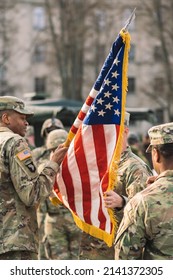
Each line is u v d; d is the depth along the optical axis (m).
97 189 6.43
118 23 53.75
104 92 6.40
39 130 14.26
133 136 15.32
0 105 6.40
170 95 48.41
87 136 6.42
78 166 6.43
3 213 6.12
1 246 6.07
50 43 52.22
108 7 51.06
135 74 63.94
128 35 6.35
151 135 5.21
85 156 6.42
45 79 64.06
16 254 6.13
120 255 5.05
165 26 47.59
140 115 17.36
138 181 6.57
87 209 6.45
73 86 46.19
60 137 9.62
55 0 46.69
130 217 5.04
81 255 7.19
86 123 6.43
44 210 10.02
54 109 13.89
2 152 6.15
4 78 62.03
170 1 47.25
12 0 52.53
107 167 6.38
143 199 5.02
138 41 62.00
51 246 9.86
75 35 45.97
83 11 46.75
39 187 6.11
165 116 58.94
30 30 64.38
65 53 46.16
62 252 9.78
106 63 6.46
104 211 6.43
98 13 51.38
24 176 6.06
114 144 6.38
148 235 5.00
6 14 56.56
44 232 10.06
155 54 62.00
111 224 6.41
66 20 46.25
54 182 6.50
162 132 5.12
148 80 62.91
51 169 6.28
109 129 6.40
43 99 19.03
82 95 49.97
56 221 9.79
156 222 4.96
